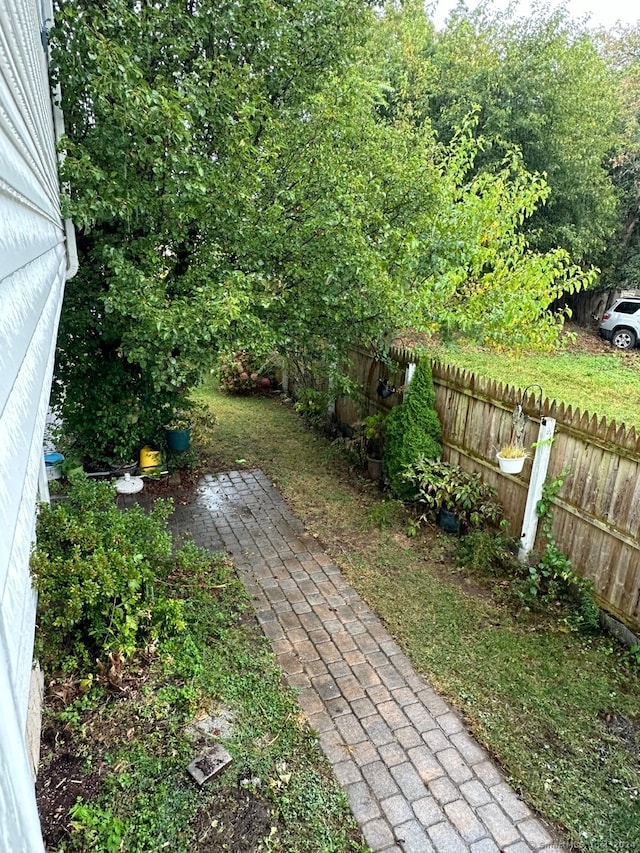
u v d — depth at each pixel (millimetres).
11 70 1393
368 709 3201
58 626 3078
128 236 5055
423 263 6184
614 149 16000
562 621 3965
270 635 3814
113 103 4211
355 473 6664
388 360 6375
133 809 2502
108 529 3684
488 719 3150
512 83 13070
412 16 14008
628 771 2838
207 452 7266
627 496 3721
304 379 8758
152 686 3207
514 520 4844
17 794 539
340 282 5598
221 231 5246
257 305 5512
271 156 5191
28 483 1190
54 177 3506
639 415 8867
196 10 4758
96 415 6102
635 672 3527
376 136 6078
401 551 4949
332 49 5445
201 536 5195
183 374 5027
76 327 5500
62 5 4137
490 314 6539
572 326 17750
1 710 552
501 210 7324
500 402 4883
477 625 3967
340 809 2596
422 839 2480
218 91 4676
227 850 2369
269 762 2803
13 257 1108
